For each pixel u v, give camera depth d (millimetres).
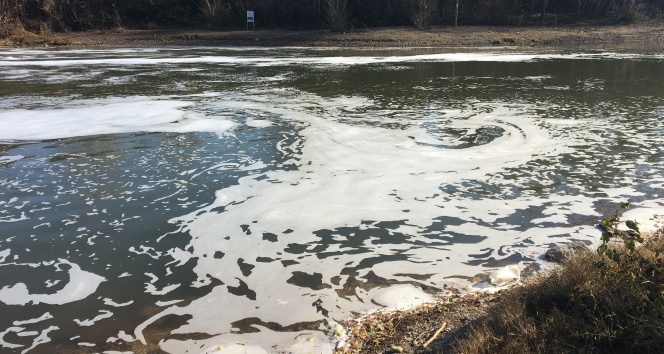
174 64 21062
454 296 3836
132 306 3869
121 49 29797
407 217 5445
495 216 5426
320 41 30984
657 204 5582
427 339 3189
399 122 9680
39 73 18312
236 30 36906
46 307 3885
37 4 39719
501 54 23625
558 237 4887
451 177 6648
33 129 9430
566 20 35906
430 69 18109
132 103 12070
